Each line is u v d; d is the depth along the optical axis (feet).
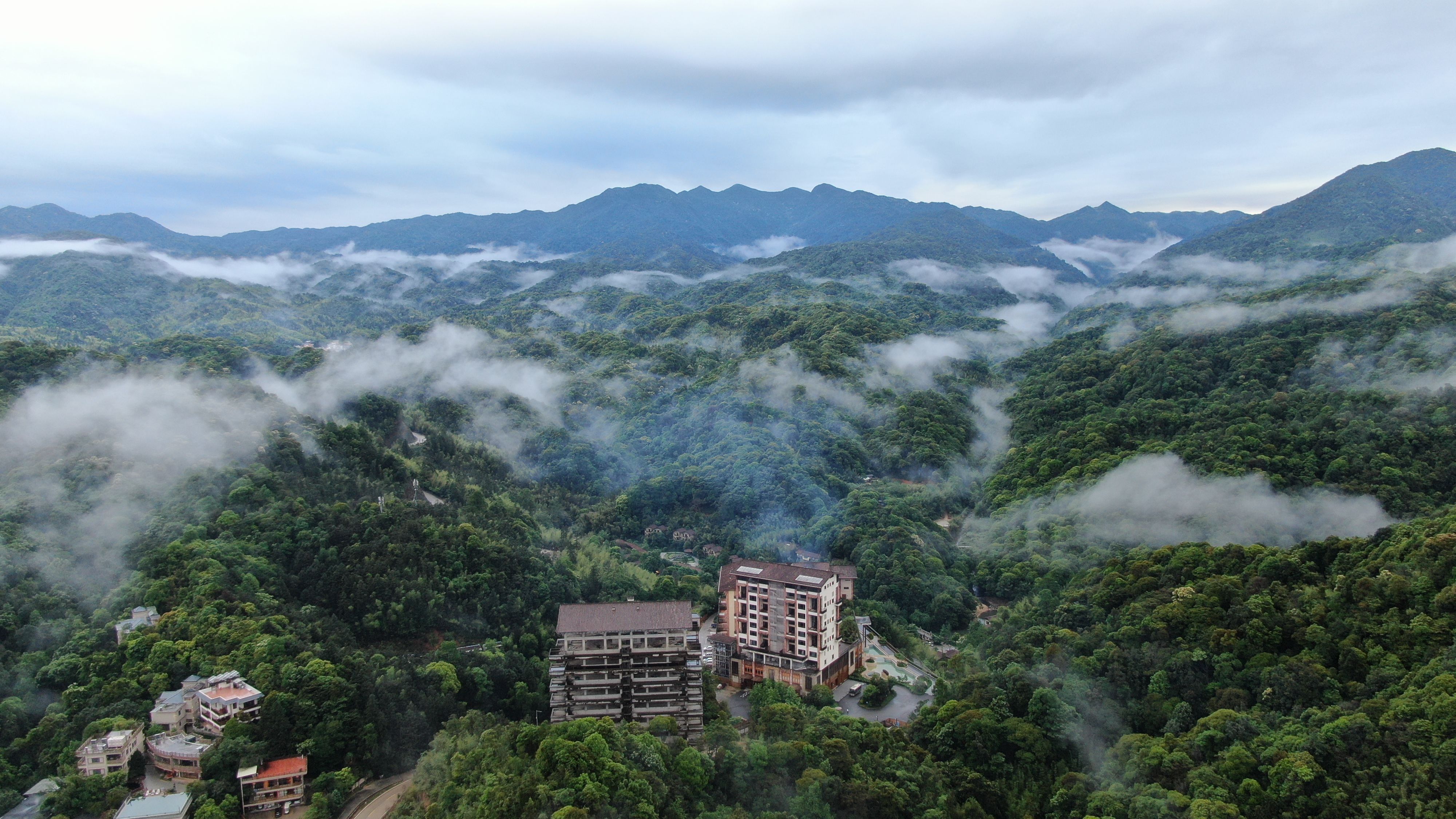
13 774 547.49
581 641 589.73
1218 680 565.94
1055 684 599.57
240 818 533.55
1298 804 437.17
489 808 451.53
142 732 569.64
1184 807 456.86
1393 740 437.58
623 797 454.81
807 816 490.49
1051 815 504.84
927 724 601.21
